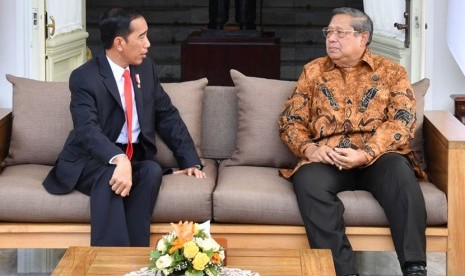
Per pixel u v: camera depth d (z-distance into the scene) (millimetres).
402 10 5453
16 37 5387
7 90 5445
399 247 3684
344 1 9508
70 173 3828
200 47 7199
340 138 4004
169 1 9508
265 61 7207
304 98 4109
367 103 4012
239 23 7352
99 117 3902
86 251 3088
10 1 5363
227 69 7219
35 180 3939
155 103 4125
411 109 3969
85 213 3816
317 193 3719
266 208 3779
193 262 2668
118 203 3734
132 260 3008
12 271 4113
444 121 4145
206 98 4387
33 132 4215
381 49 5809
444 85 5668
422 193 3746
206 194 3811
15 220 3832
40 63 5402
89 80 3879
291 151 4125
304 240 3801
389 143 3896
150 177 3775
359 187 3920
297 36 9430
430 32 5625
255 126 4227
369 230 3766
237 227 3801
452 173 3762
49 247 3832
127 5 9438
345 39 3998
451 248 3787
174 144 4133
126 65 3977
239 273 2883
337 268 3625
